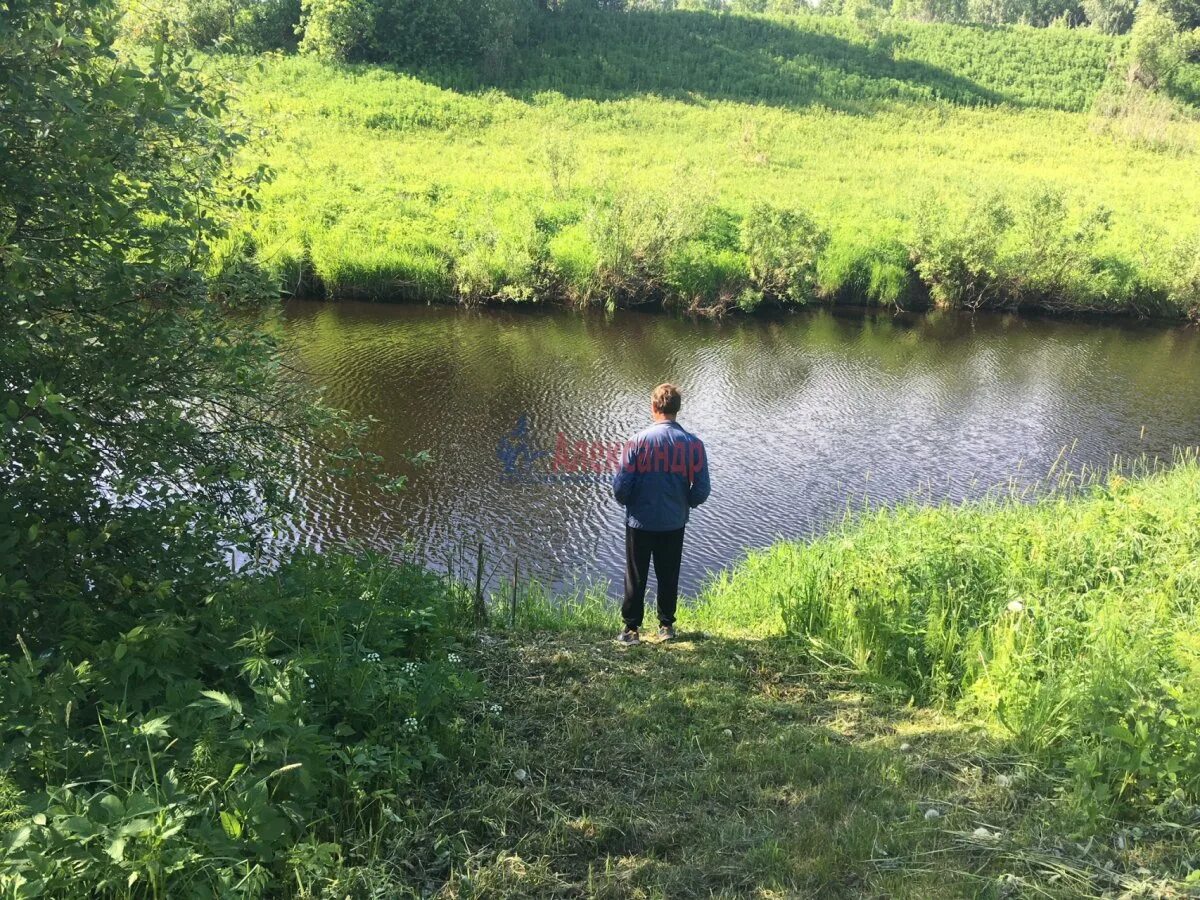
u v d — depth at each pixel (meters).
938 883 3.25
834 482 13.46
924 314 27.45
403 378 17.19
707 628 6.85
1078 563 6.38
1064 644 5.16
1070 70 59.59
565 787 3.83
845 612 6.02
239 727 3.37
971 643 5.33
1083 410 17.64
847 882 3.29
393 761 3.58
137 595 3.96
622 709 4.60
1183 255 27.41
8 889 2.45
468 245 24.94
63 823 2.62
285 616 4.20
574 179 31.92
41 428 3.26
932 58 59.69
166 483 4.56
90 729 3.35
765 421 16.23
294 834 3.15
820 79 54.12
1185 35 62.25
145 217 5.21
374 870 3.09
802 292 26.83
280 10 47.53
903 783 4.00
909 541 7.01
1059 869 3.30
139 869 2.61
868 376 19.67
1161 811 3.60
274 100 5.45
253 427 4.89
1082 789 3.72
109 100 3.82
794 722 4.73
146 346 4.27
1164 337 25.36
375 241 24.48
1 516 3.70
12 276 3.62
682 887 3.23
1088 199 35.72
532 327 22.66
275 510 5.09
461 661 4.97
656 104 46.50
